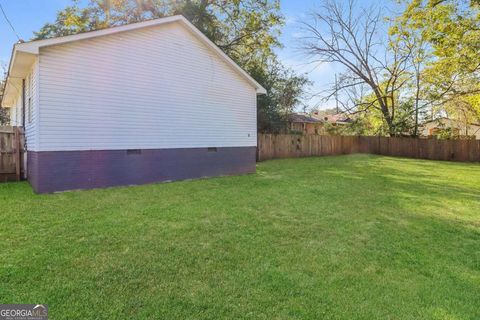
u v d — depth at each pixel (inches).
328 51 816.3
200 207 217.5
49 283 106.2
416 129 771.4
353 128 868.6
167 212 201.6
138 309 93.0
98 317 88.6
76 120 274.2
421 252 146.2
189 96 361.1
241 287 108.1
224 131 402.6
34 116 273.6
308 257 136.5
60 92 264.2
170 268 121.2
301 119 1075.9
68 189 271.7
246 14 701.3
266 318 90.8
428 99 743.1
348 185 323.0
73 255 129.9
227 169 406.6
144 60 318.0
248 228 173.8
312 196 263.6
